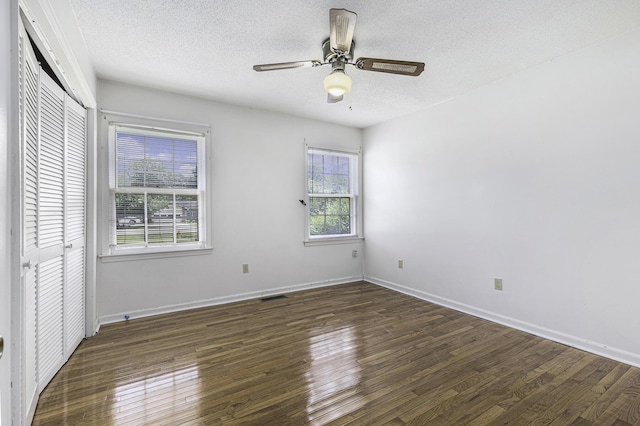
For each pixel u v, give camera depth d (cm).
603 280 227
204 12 195
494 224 298
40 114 171
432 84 303
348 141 455
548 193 257
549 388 187
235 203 363
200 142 345
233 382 195
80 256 245
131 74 282
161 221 324
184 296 332
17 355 124
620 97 218
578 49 239
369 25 208
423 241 374
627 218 215
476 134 314
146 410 167
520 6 189
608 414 164
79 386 189
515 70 274
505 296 289
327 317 310
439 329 279
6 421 109
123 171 305
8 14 111
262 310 331
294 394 182
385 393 183
